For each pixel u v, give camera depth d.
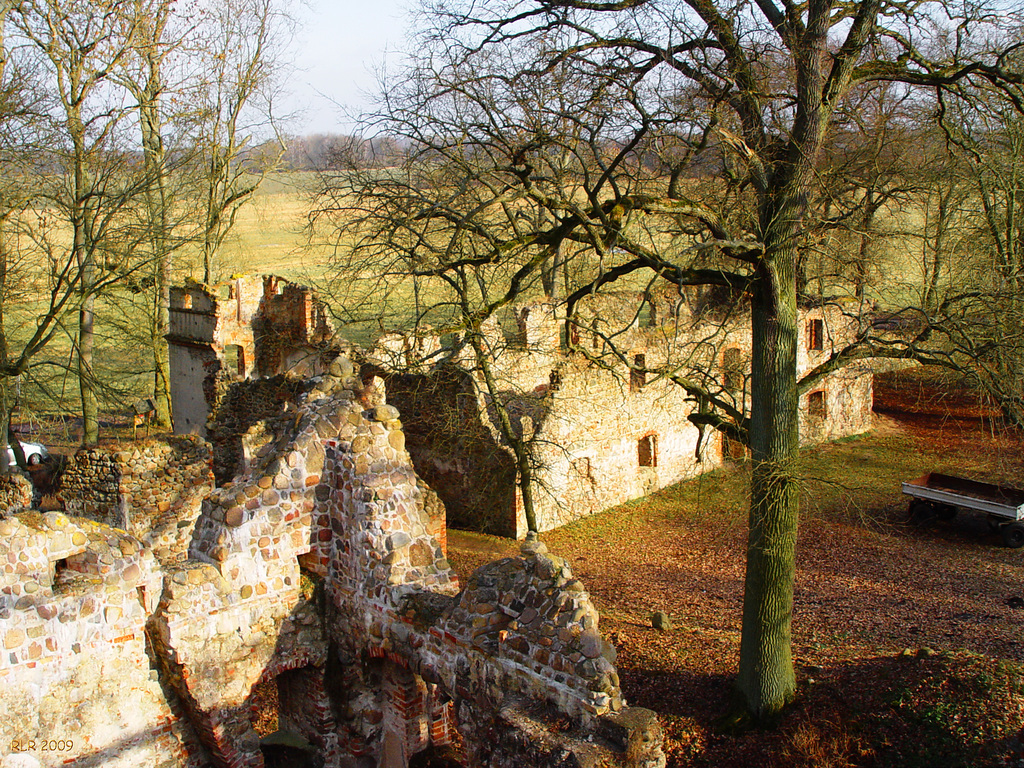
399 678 10.82
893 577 19.56
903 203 18.67
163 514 18.12
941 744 10.92
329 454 10.84
